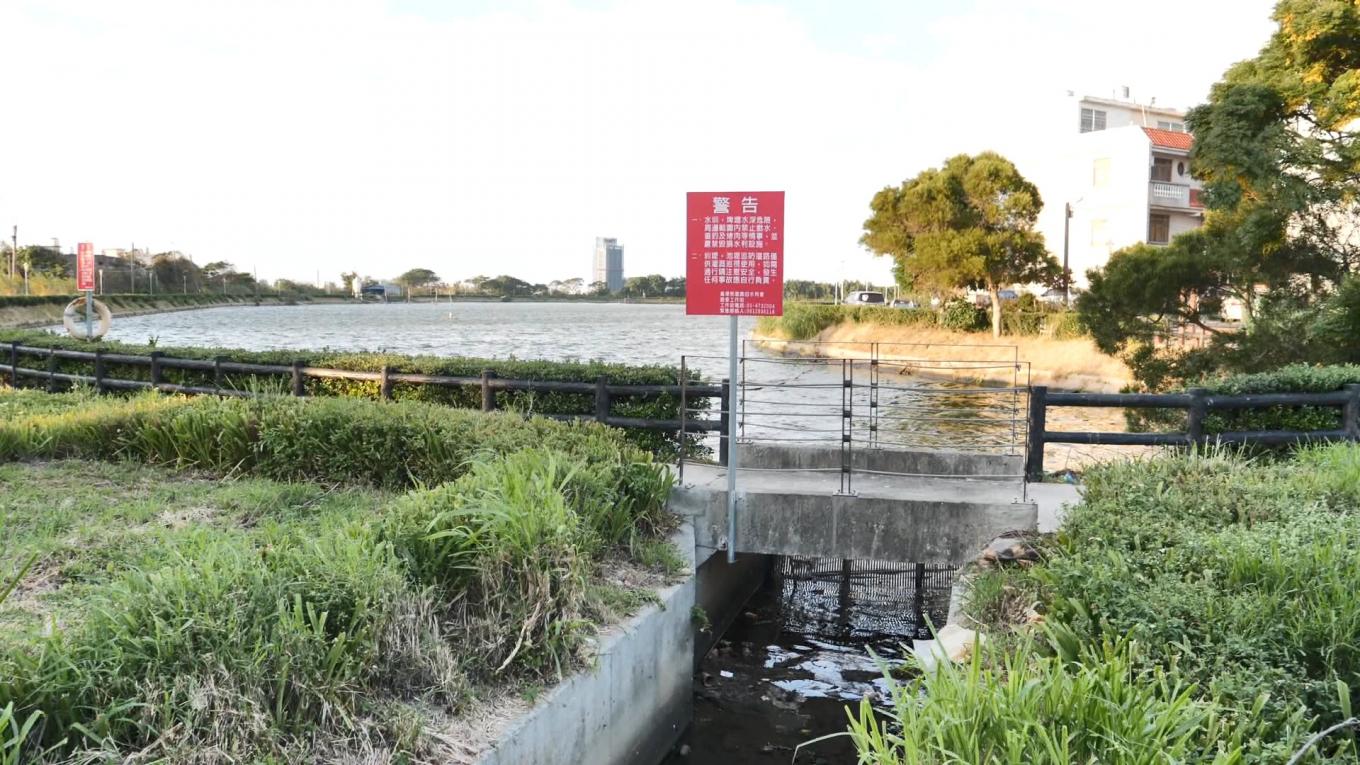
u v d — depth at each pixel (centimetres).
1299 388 867
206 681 353
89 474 791
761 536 767
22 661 339
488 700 439
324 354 1218
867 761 318
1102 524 493
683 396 803
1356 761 297
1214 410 871
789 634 838
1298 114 1623
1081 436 842
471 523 510
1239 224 1673
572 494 620
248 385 1164
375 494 746
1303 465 662
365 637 409
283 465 800
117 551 558
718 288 719
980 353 3453
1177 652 354
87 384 1333
